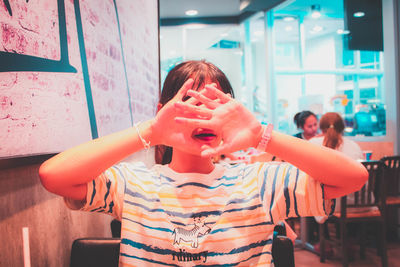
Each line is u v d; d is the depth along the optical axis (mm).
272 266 695
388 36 3504
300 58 4820
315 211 678
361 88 4230
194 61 757
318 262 2596
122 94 1611
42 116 839
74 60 1033
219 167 770
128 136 622
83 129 1093
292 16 4770
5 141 698
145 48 2271
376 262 2600
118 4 1568
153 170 789
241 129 609
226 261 654
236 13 5141
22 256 824
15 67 734
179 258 655
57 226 1014
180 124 575
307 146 634
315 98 4449
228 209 688
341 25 4734
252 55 5789
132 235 677
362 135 3865
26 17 780
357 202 2377
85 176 608
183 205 695
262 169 755
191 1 4535
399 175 3014
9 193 782
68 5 1005
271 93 4637
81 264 980
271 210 696
